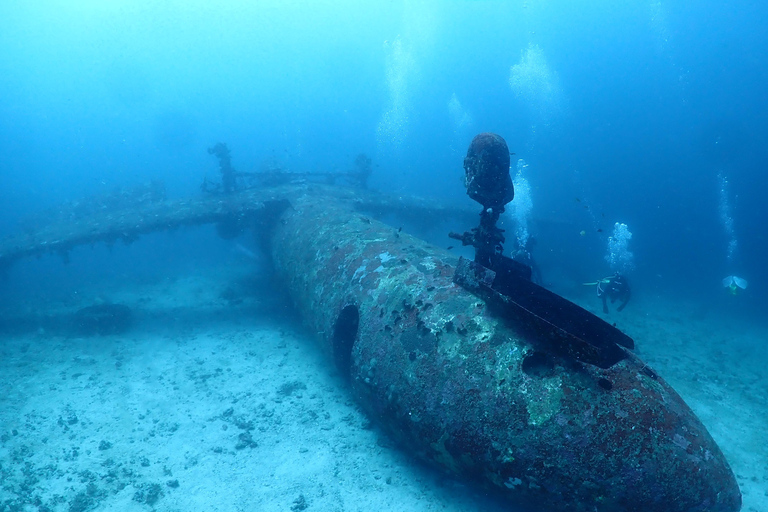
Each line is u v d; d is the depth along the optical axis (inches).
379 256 241.9
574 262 721.0
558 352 150.9
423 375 173.9
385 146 3956.7
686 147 3233.3
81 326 369.1
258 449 219.9
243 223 460.8
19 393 273.1
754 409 283.7
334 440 224.1
